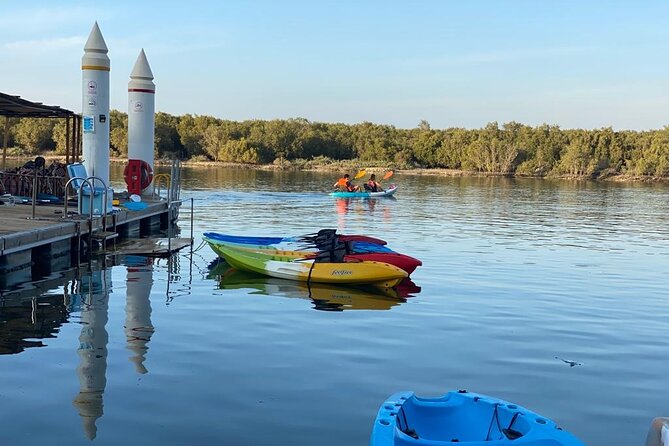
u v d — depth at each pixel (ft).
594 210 108.37
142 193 77.20
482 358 27.48
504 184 194.08
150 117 76.79
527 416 18.11
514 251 59.47
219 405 21.36
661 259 57.06
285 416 20.65
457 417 19.26
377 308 36.04
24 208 56.39
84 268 45.29
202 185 146.51
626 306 38.29
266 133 286.05
